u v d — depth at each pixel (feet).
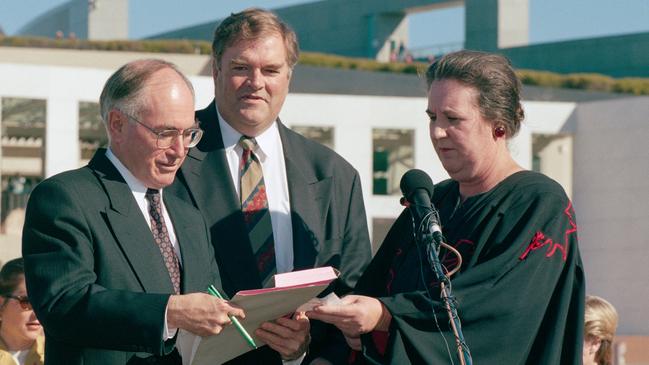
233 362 17.31
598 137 132.46
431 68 16.05
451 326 14.49
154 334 14.35
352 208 19.72
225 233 18.29
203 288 16.24
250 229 18.61
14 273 21.17
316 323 17.40
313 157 19.74
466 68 15.56
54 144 110.22
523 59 187.11
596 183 132.87
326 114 119.44
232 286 18.08
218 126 19.10
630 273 129.80
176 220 16.47
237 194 18.67
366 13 203.51
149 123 15.35
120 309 14.47
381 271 17.07
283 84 18.81
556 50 184.03
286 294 14.71
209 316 14.47
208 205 18.42
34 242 15.02
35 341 21.17
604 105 132.26
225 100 18.78
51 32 230.48
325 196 19.33
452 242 15.65
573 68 181.88
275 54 18.52
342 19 208.13
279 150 19.39
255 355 17.47
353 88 145.38
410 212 16.66
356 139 119.75
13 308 21.03
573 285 15.49
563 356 15.35
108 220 15.37
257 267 18.34
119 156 15.81
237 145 19.02
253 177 18.93
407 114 120.57
